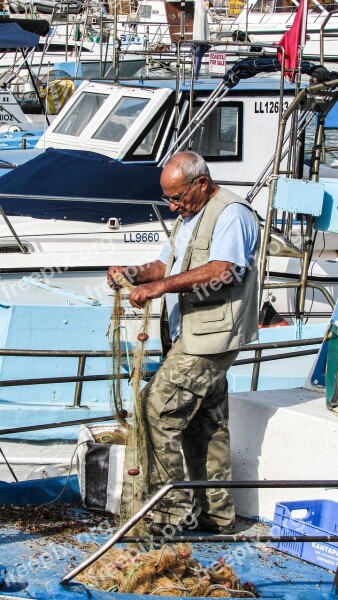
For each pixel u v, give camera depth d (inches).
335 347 198.1
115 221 421.4
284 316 414.9
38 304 302.8
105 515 203.0
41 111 812.6
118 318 189.2
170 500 183.5
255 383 285.1
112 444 205.8
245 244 176.7
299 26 401.1
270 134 490.9
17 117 778.8
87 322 303.0
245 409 207.3
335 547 180.2
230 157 491.5
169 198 182.4
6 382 212.8
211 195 181.6
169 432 181.6
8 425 288.7
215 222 178.5
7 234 416.5
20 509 207.0
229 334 178.5
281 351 331.3
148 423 181.8
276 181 343.6
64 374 299.4
